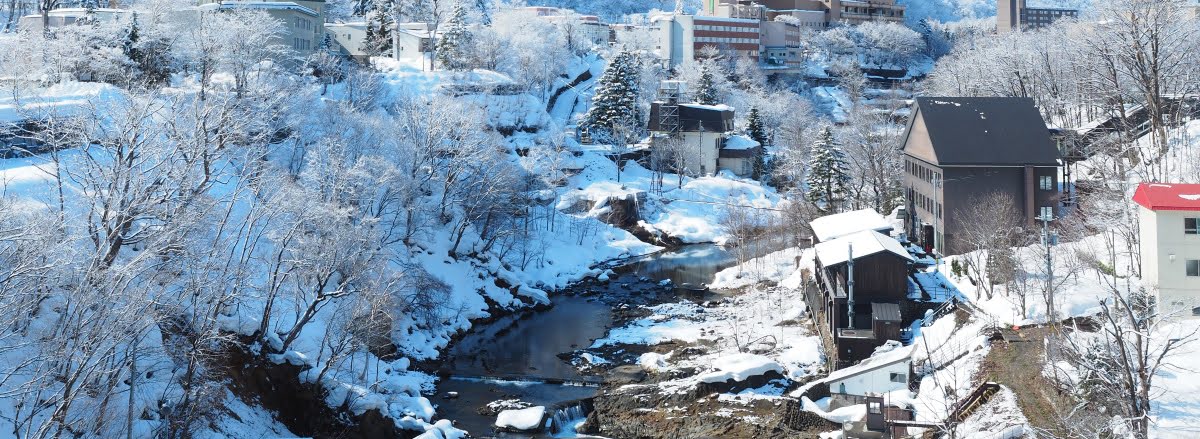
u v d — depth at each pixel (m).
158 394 43.56
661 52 183.00
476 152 83.31
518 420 49.97
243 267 47.75
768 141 138.88
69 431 37.78
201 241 50.16
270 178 55.91
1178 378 38.56
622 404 52.53
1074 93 103.56
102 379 40.22
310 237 52.38
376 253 59.72
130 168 42.78
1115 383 36.47
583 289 83.94
